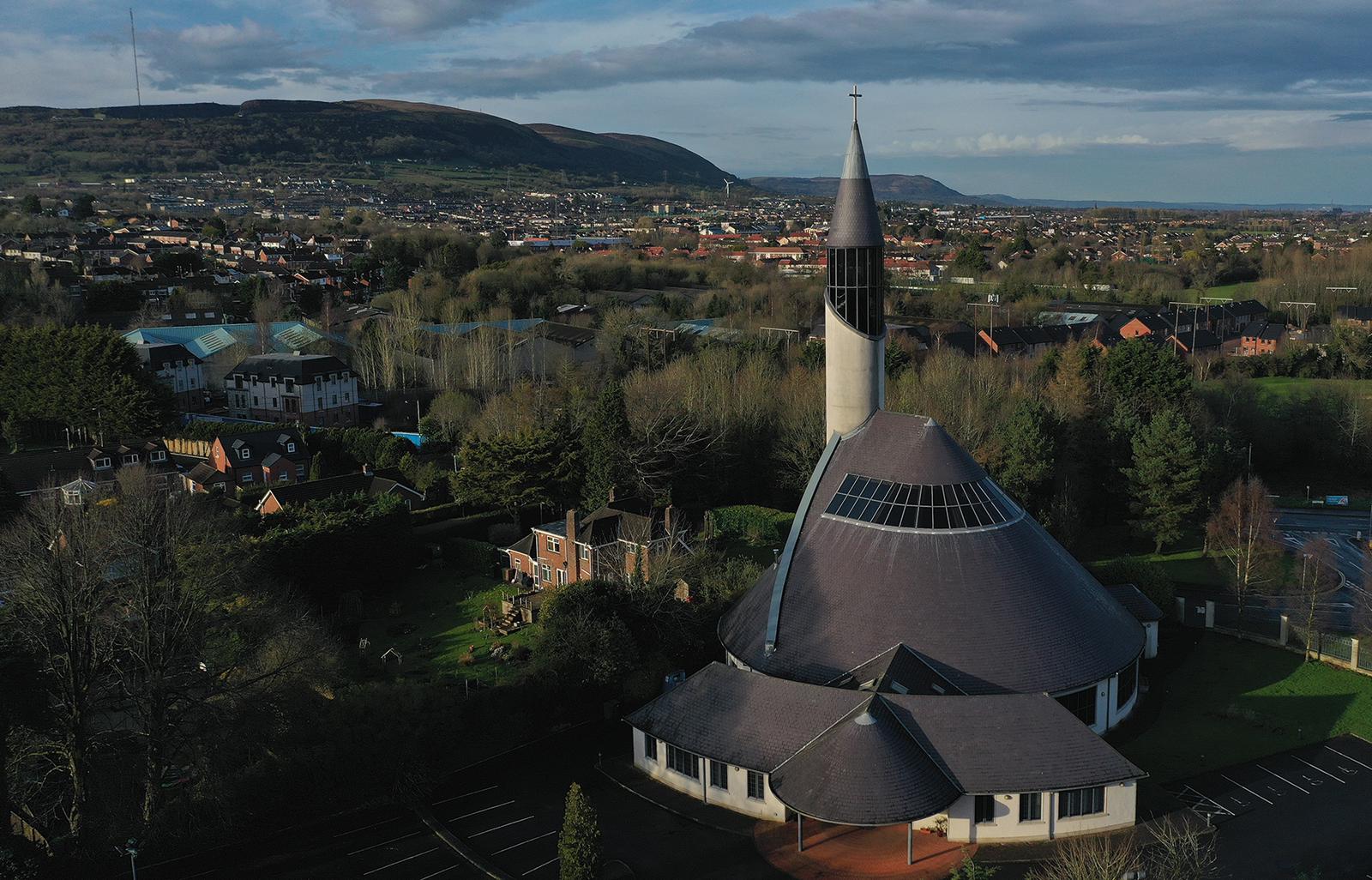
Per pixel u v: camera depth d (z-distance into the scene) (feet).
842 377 252.21
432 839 191.42
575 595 253.85
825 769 180.75
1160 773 206.08
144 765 218.59
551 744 228.43
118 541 216.95
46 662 205.67
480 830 193.26
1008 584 213.46
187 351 611.47
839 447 251.60
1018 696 192.65
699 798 201.67
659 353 587.27
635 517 332.19
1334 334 653.30
